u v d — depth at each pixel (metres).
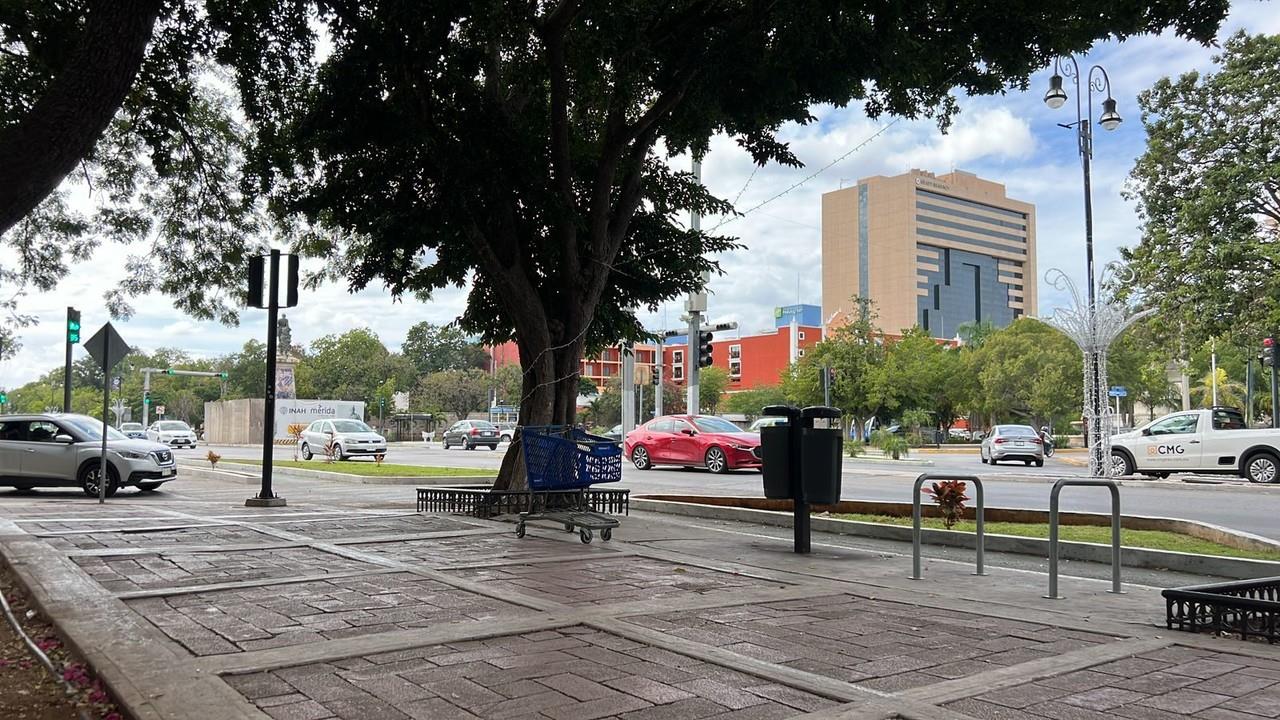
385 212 11.08
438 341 107.31
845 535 11.13
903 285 134.12
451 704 3.91
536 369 12.02
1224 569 8.07
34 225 12.66
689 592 6.66
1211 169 26.42
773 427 9.22
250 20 10.02
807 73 10.71
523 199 11.41
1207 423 19.97
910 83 11.54
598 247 12.30
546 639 5.11
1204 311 25.97
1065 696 4.20
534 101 13.04
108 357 14.27
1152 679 4.50
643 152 12.61
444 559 7.94
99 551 7.93
